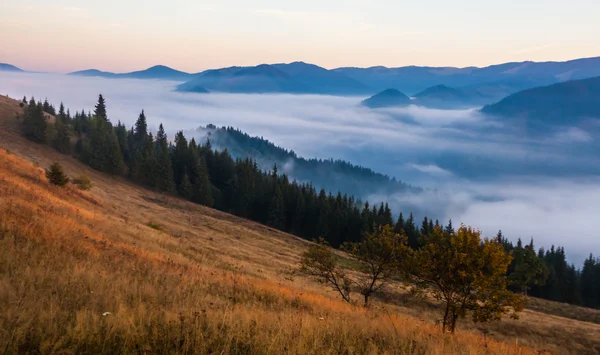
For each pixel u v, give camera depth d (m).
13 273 8.09
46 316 5.69
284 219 91.38
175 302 8.62
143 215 51.66
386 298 28.86
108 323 5.69
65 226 16.42
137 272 11.70
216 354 5.37
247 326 6.70
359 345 7.06
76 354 4.96
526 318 31.23
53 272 8.78
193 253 27.72
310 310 12.37
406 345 7.67
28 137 83.88
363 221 86.94
